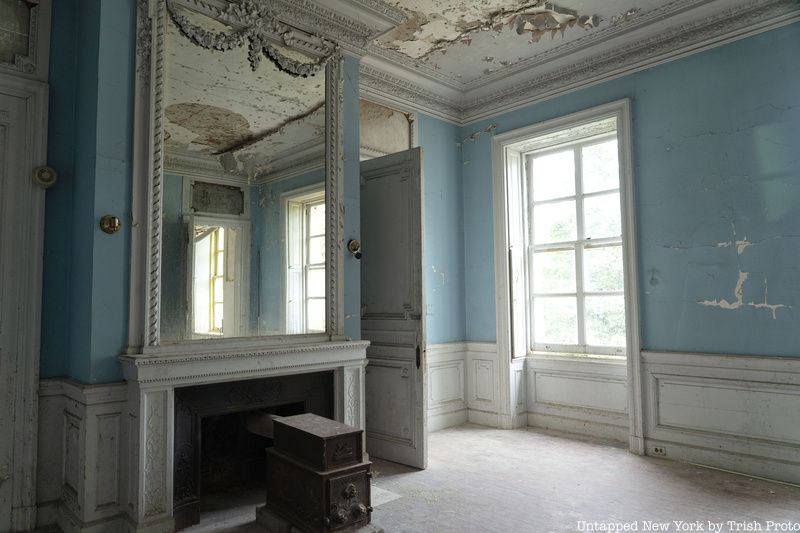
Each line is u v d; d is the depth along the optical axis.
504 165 4.96
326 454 2.48
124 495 2.60
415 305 3.76
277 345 3.15
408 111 4.83
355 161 3.69
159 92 2.78
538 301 5.02
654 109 4.03
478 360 5.05
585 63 4.38
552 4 3.68
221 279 2.96
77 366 2.71
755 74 3.56
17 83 2.72
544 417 4.83
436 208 5.01
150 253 2.70
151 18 2.78
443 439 4.45
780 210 3.44
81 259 2.71
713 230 3.71
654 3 3.70
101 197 2.61
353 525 2.50
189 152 2.89
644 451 3.95
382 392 3.96
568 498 3.08
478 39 4.15
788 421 3.35
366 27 3.68
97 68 2.64
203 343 2.86
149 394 2.56
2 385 2.63
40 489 2.71
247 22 3.14
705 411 3.69
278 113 3.27
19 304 2.69
